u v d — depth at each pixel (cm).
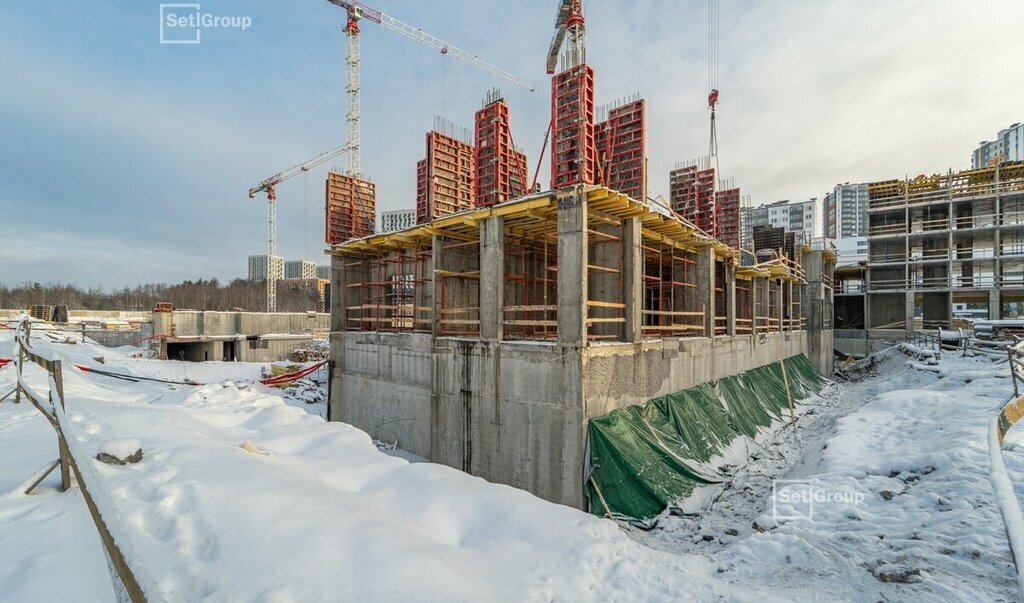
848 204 11588
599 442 1033
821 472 902
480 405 1234
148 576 199
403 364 1545
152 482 445
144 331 3944
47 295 9525
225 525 373
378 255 2016
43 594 284
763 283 2434
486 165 1603
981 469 707
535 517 500
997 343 2081
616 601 412
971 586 432
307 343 4091
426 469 596
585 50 1120
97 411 750
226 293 10825
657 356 1338
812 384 2558
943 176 3891
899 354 2898
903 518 627
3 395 935
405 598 319
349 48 6100
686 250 1759
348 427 769
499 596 371
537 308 1139
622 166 1526
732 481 1188
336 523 389
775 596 434
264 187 8675
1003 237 3775
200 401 1065
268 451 671
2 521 363
